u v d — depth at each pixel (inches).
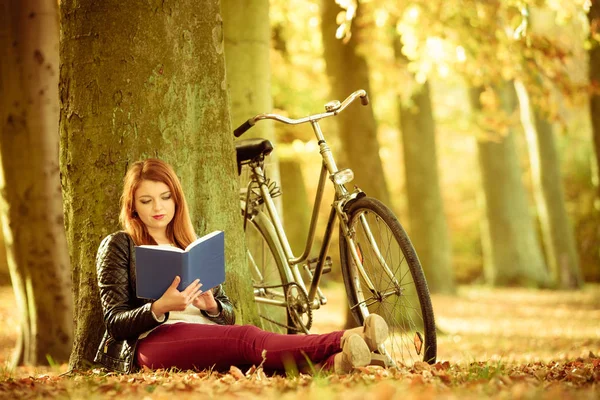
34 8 309.4
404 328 157.8
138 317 147.1
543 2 443.5
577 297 780.0
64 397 120.4
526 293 828.6
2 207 322.3
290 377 134.4
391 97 756.0
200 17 187.8
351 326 448.5
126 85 177.8
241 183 223.1
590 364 166.9
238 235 192.9
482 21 436.1
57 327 322.3
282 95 597.9
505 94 871.1
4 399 122.7
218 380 132.7
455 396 107.9
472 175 1166.3
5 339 442.0
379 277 161.5
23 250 320.5
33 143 313.1
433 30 451.5
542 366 170.2
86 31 179.0
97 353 157.6
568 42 773.3
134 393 123.1
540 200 901.8
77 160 179.3
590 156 1058.1
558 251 890.1
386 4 457.4
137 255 143.7
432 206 764.0
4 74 311.3
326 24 497.0
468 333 498.6
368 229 161.9
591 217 1042.7
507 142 893.2
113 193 176.9
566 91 474.3
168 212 160.4
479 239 1138.7
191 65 186.4
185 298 143.5
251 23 299.6
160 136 179.8
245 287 192.9
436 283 768.3
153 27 179.5
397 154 1085.8
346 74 491.5
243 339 145.7
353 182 484.7
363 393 108.7
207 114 188.5
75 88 179.8
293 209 715.4
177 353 149.3
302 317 199.2
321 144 178.1
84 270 177.5
